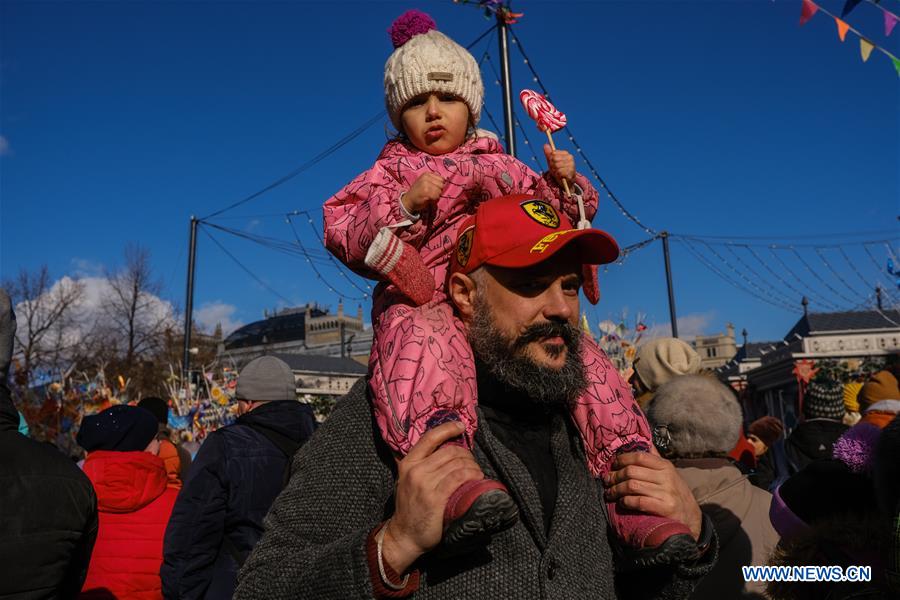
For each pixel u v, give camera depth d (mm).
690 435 2785
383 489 1470
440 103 1903
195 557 3219
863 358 24406
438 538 1212
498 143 2076
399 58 1939
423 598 1367
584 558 1477
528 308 1517
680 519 1479
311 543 1460
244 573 1482
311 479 1534
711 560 1517
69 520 2094
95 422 3434
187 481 3297
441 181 1601
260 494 3352
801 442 3842
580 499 1532
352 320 91188
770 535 2646
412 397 1423
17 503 1981
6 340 2195
